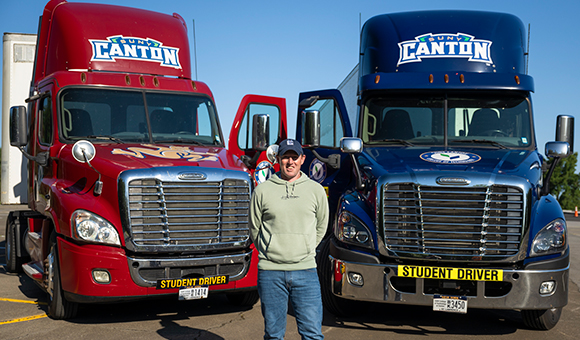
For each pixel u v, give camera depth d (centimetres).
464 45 710
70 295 576
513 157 610
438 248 536
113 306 686
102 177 583
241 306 695
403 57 716
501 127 681
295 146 415
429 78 689
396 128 694
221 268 609
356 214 563
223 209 609
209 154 670
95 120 707
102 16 789
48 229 655
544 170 625
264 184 420
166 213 580
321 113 812
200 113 764
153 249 574
